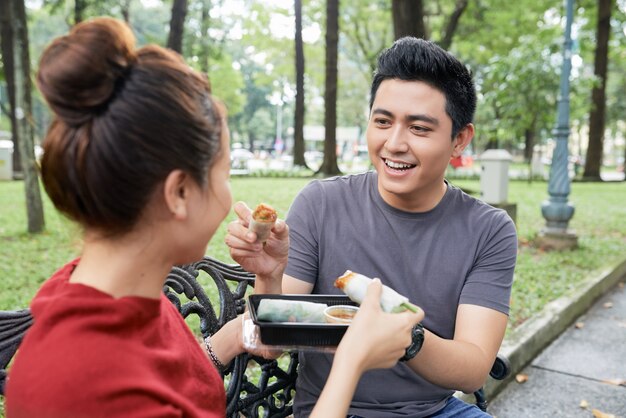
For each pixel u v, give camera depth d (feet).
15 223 27.45
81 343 3.04
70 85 3.06
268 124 221.05
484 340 5.70
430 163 5.70
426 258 6.07
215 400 4.06
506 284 6.02
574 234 24.53
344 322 4.48
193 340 4.21
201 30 76.74
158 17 115.55
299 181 53.31
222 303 7.06
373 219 6.27
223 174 3.59
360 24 98.27
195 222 3.46
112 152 3.06
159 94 3.14
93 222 3.23
